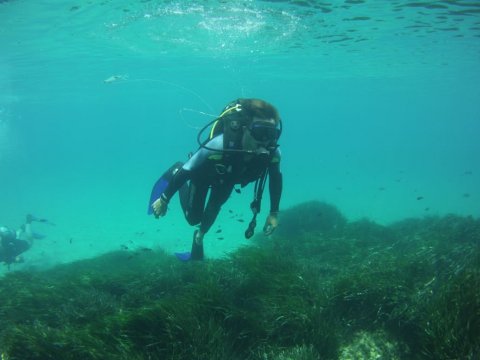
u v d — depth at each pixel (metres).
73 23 15.41
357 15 14.68
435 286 4.62
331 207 14.77
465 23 15.79
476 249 5.89
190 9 13.87
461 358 3.22
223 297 4.56
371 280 4.95
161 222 21.91
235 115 3.94
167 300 4.39
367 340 4.30
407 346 4.10
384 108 96.69
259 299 4.85
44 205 33.00
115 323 4.12
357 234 11.02
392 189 37.34
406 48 21.41
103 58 23.52
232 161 3.98
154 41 19.55
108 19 15.04
